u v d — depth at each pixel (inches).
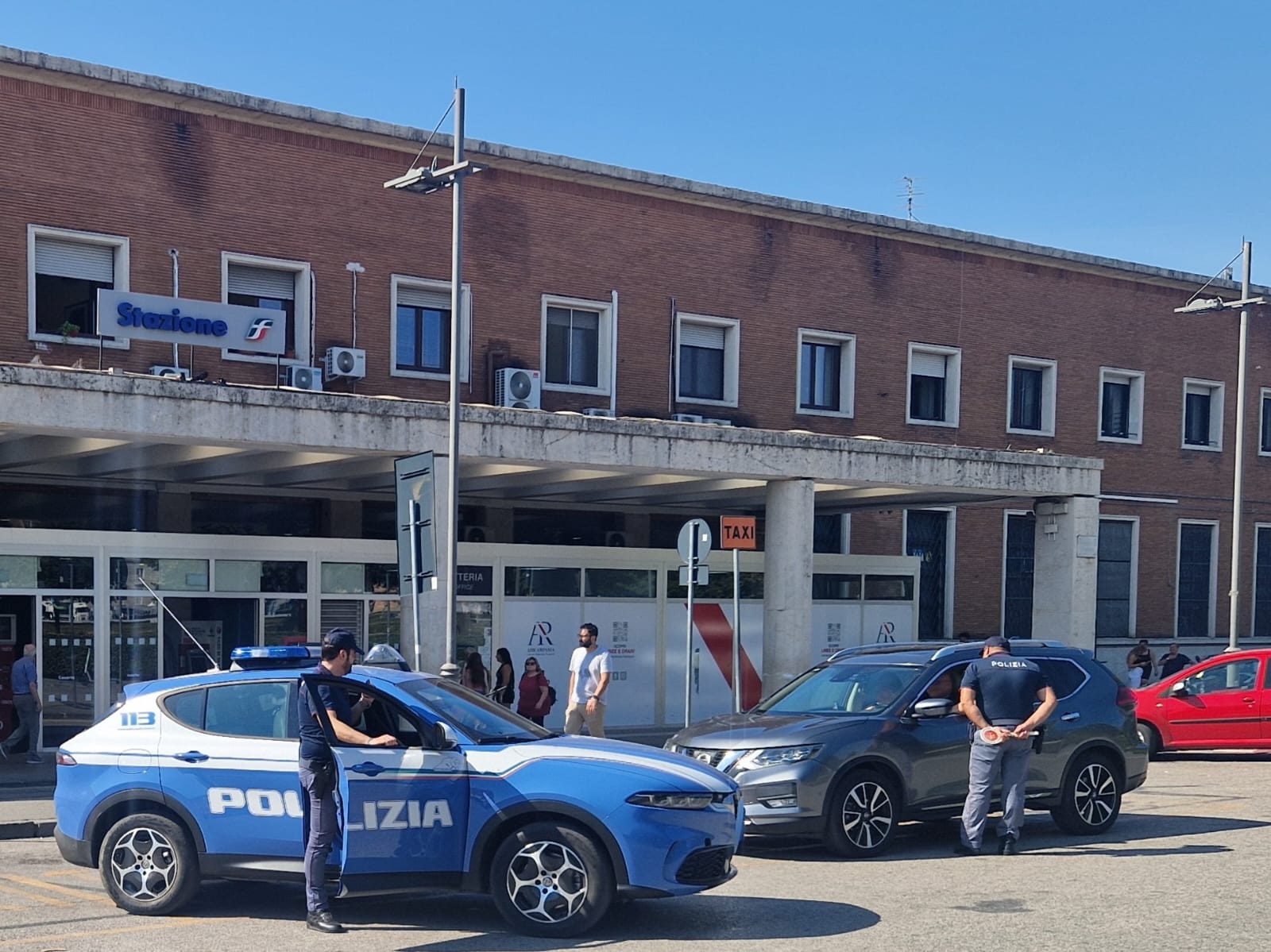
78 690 691.4
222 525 879.7
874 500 1007.0
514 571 821.9
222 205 853.2
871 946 311.0
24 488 813.2
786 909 355.6
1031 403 1238.9
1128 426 1302.9
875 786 441.7
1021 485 896.9
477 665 673.6
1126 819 530.0
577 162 982.4
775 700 494.6
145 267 824.9
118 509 840.9
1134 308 1295.5
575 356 999.0
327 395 657.6
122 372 605.9
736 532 652.7
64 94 801.6
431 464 573.3
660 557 876.6
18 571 678.5
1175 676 783.7
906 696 462.3
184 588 716.7
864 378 1124.5
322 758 316.2
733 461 782.5
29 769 664.4
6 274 779.4
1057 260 1232.8
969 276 1188.5
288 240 876.0
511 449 706.2
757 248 1074.1
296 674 340.8
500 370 943.0
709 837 328.5
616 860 320.2
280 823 328.8
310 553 749.3
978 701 444.8
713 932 327.6
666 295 1027.3
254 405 637.3
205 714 339.0
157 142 832.9
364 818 319.6
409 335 933.8
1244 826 508.4
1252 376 1382.9
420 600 694.5
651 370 1019.9
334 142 896.9
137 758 336.8
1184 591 1342.3
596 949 310.2
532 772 325.7
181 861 333.7
